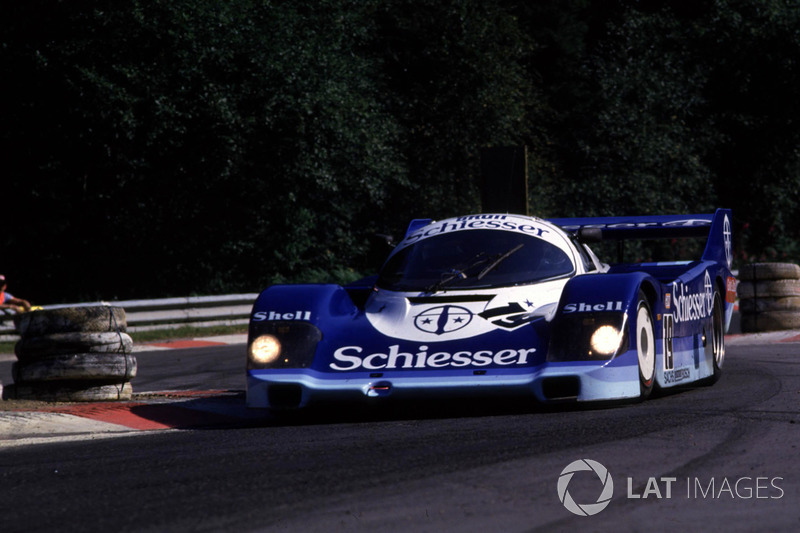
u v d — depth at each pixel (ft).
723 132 393.50
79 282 262.06
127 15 219.00
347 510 38.14
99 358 85.35
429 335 65.31
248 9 247.91
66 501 42.14
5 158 232.32
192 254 271.69
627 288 63.93
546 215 317.01
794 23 383.45
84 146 227.20
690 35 395.55
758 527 35.32
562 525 35.58
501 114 317.42
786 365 94.48
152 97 220.64
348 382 62.23
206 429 67.26
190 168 242.17
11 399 85.97
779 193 396.98
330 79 256.52
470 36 311.06
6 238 243.60
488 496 39.81
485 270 71.87
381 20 318.24
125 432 68.85
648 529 35.12
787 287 143.64
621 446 49.39
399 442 53.52
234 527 36.19
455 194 318.45
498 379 60.54
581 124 363.35
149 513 38.93
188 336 190.70
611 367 60.80
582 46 388.37
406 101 311.68
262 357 65.05
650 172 359.46
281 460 49.57
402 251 77.00
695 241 345.72
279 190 264.52
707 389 78.48
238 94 237.86
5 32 213.66
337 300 70.33
